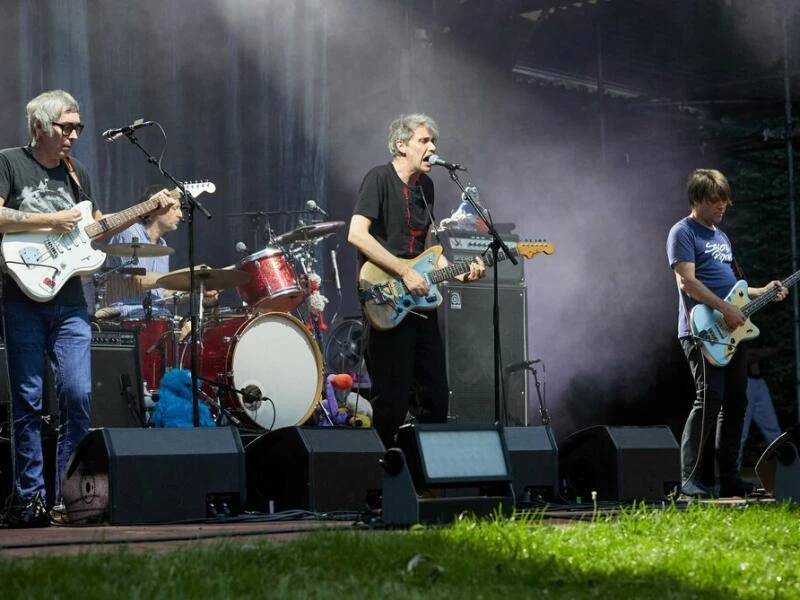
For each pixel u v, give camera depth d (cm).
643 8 1299
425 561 331
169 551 355
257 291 856
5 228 530
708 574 343
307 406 838
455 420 845
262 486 567
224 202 1160
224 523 504
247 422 798
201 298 813
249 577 307
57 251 542
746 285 674
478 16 1233
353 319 993
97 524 507
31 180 548
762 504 558
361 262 584
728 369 679
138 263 832
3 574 306
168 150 1127
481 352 861
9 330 539
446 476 452
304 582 304
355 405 903
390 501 454
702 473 755
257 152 1184
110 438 499
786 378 1418
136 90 1109
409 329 573
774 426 1084
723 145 1366
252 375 808
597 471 626
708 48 1395
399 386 569
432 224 602
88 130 1061
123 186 1095
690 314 668
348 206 1275
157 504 503
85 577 302
